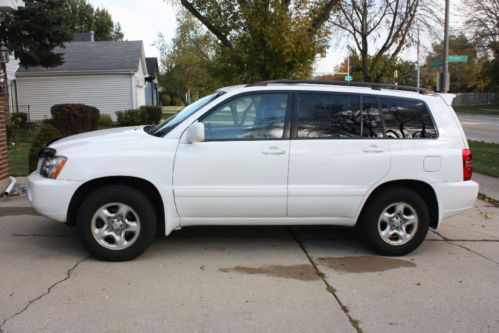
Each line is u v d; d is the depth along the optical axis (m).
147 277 4.77
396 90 5.64
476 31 43.25
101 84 28.34
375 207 5.44
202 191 5.17
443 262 5.39
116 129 6.08
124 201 5.09
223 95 5.33
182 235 6.19
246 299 4.31
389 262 5.36
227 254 5.51
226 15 10.46
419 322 3.95
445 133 5.54
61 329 3.72
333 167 5.29
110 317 3.92
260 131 5.29
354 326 3.86
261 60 10.20
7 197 8.02
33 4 19.20
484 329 3.86
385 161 5.35
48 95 28.20
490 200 8.41
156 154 5.10
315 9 10.45
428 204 5.68
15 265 5.03
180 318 3.93
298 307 4.17
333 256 5.52
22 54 19.89
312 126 5.36
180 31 37.59
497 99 64.50
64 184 4.99
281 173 5.24
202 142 5.18
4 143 8.38
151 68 45.56
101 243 5.12
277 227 6.64
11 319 3.86
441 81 16.88
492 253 5.72
